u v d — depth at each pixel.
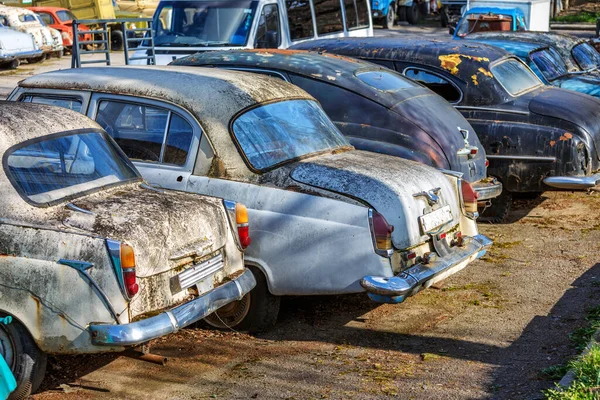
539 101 9.07
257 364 5.41
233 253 5.45
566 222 9.26
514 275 7.30
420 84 8.67
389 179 5.86
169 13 13.98
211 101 6.21
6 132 5.05
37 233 4.66
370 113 7.86
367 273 5.58
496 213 9.24
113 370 5.35
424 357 5.45
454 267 6.04
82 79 6.71
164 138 6.27
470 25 16.59
